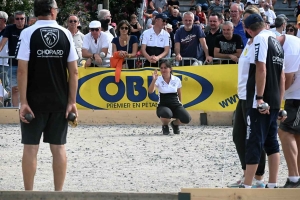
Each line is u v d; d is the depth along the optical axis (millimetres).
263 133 13492
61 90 13055
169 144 20547
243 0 43375
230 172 16578
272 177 14055
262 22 13562
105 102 25344
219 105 25094
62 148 13227
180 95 23000
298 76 14516
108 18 28188
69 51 13102
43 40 12797
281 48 13695
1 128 23781
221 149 19672
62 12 39969
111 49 25922
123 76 25250
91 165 17406
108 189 14852
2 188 14922
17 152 19188
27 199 10977
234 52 25188
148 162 17781
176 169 16922
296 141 14953
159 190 14734
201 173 16469
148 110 25203
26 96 12906
